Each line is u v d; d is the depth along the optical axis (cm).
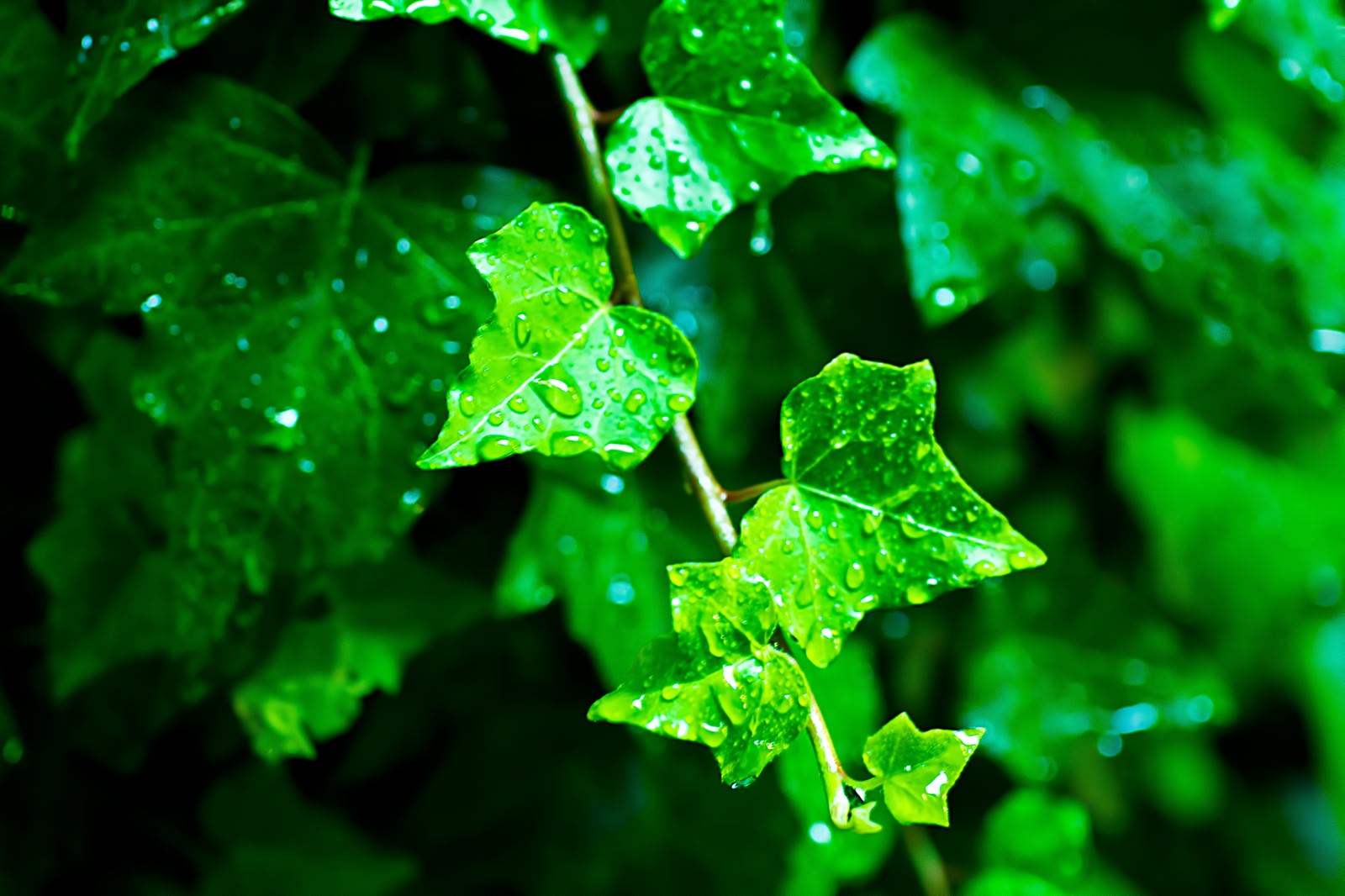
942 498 53
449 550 60
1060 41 62
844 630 52
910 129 59
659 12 53
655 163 54
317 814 63
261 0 56
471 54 58
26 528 61
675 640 51
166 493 56
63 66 55
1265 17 62
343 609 59
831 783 52
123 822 62
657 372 52
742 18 54
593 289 52
